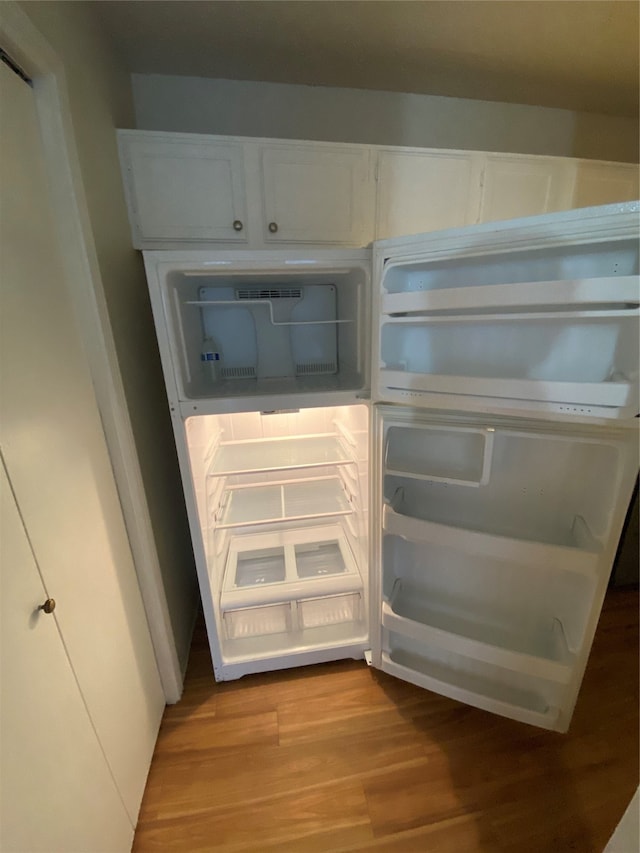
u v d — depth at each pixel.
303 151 1.34
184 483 1.22
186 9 1.12
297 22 1.19
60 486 0.82
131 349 1.24
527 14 1.16
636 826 0.62
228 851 1.01
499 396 0.95
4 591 0.63
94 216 1.02
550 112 1.74
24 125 0.78
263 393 1.22
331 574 1.55
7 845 0.59
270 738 1.27
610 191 1.62
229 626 1.54
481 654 1.23
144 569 1.22
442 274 1.09
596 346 0.91
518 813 1.07
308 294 1.48
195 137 1.26
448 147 1.71
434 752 1.22
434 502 1.35
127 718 1.06
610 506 1.00
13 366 0.70
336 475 1.76
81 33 1.02
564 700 1.19
